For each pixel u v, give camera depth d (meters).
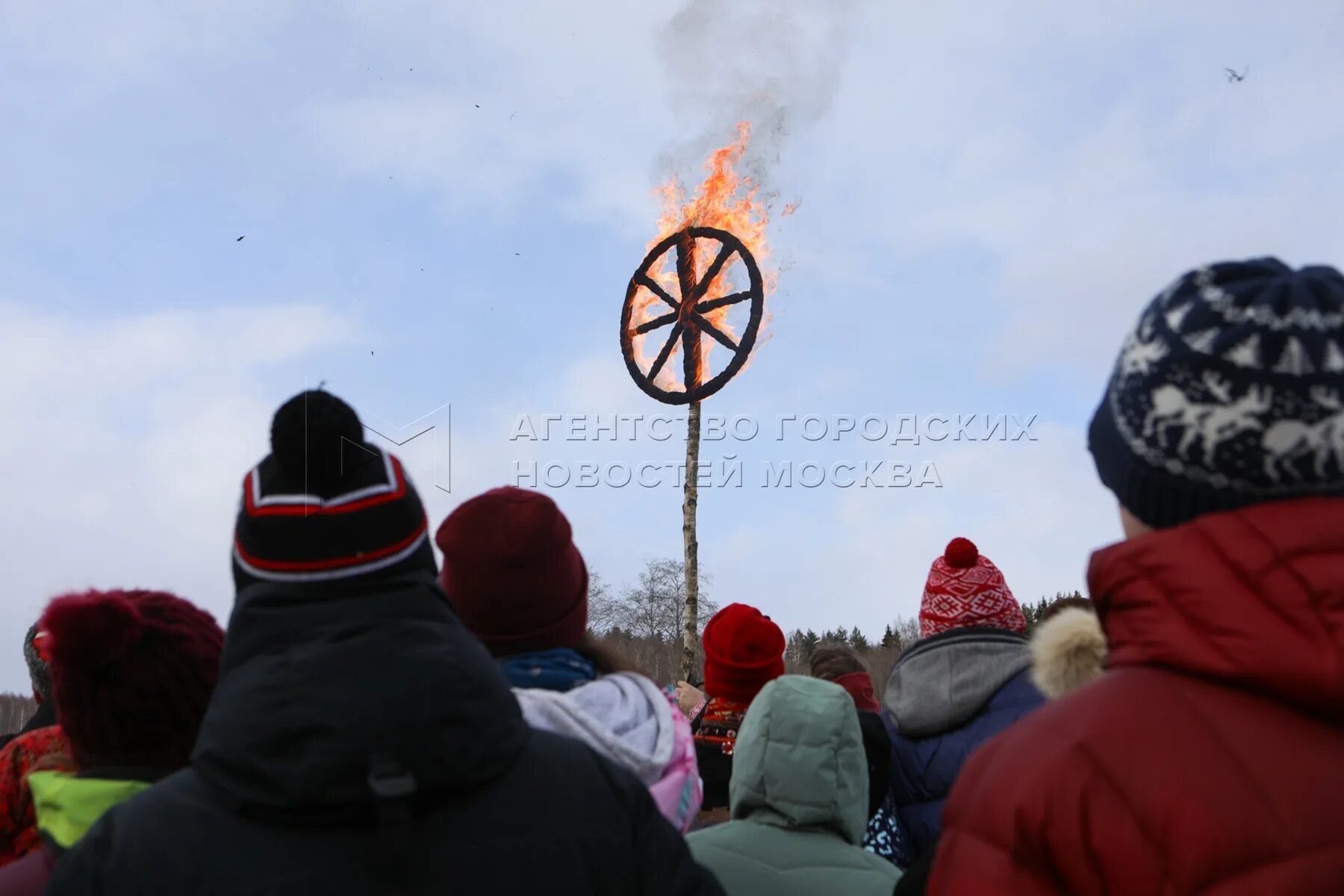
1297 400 1.27
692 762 2.17
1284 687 1.22
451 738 1.42
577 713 2.02
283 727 1.38
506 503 2.30
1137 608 1.35
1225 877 1.18
